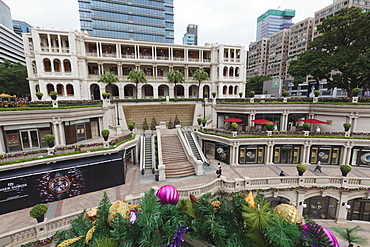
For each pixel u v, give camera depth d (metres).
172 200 5.61
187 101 37.28
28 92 51.38
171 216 5.17
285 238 4.02
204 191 15.30
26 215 13.53
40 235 10.55
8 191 13.72
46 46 36.94
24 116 18.06
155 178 18.53
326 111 25.23
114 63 41.53
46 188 14.88
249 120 28.61
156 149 23.34
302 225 4.61
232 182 16.41
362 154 21.86
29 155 15.26
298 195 17.23
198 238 4.82
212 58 48.53
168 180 18.62
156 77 45.22
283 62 99.00
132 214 4.80
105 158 17.39
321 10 73.88
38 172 14.47
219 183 16.75
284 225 4.34
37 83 36.62
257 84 80.50
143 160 21.41
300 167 17.52
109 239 4.54
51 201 15.12
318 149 23.22
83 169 16.16
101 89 40.56
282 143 23.28
